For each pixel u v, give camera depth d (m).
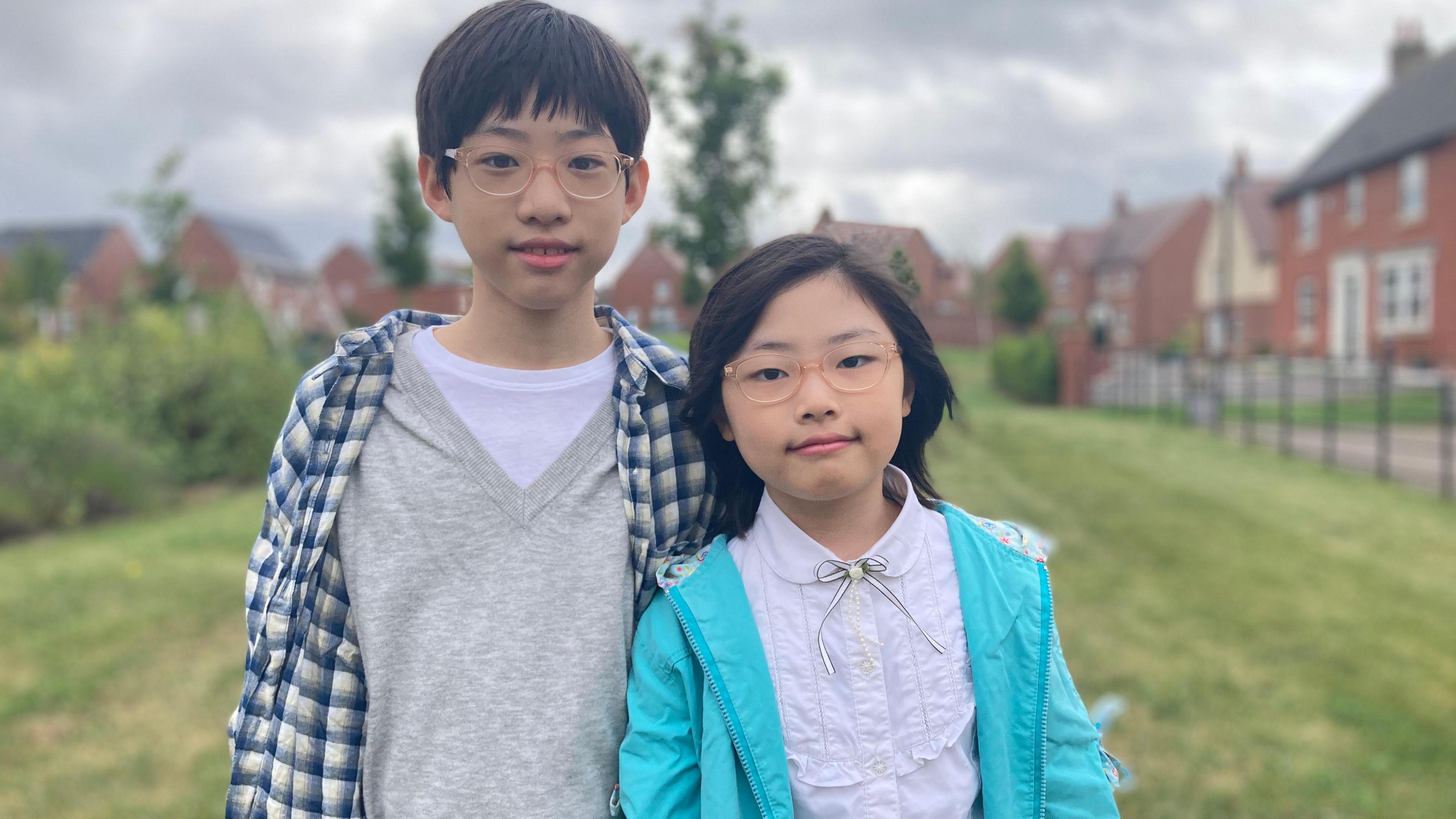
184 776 3.37
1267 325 35.22
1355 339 23.30
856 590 1.36
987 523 1.51
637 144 1.33
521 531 1.29
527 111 1.22
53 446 8.43
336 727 1.28
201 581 5.89
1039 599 1.42
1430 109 21.20
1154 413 16.97
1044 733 1.36
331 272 51.69
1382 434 9.67
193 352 11.19
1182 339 30.00
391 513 1.27
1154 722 3.75
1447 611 5.18
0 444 8.27
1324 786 3.25
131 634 4.87
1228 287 34.38
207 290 24.52
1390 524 7.36
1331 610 5.19
